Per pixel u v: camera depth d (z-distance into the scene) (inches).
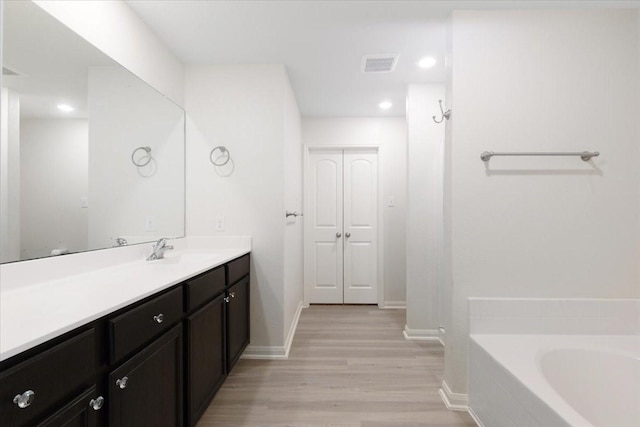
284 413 70.8
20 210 47.9
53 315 34.0
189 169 100.9
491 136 74.5
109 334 37.6
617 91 74.2
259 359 98.8
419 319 116.0
